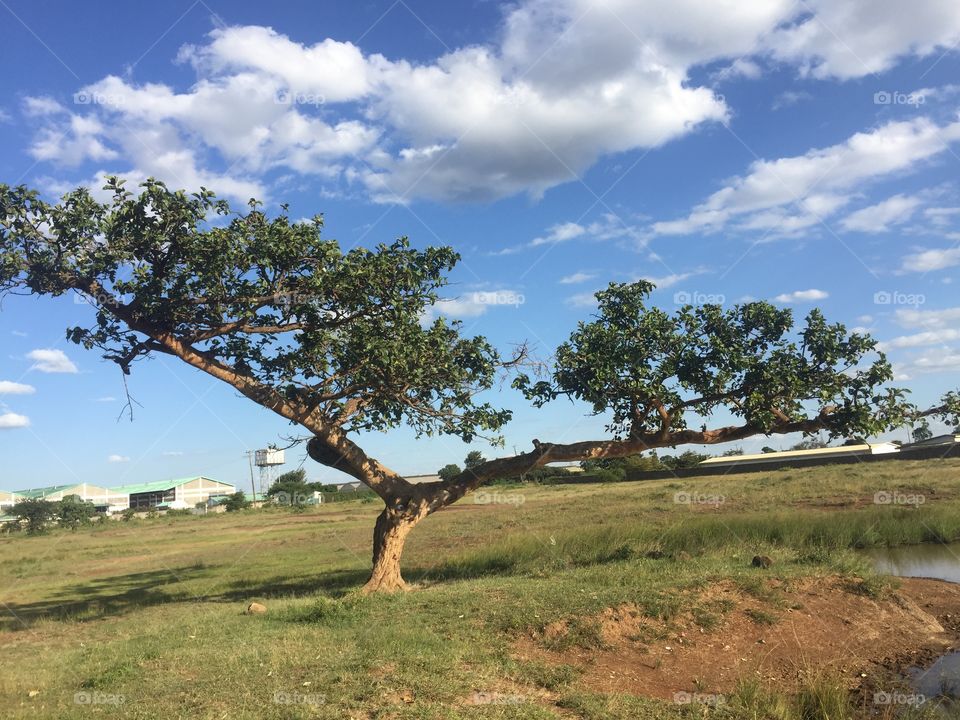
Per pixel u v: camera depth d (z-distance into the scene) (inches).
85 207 529.7
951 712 334.3
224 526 2075.5
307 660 351.3
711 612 441.7
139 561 1194.0
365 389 605.0
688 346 623.5
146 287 533.3
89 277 549.3
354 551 1082.1
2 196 510.9
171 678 334.3
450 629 410.0
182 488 4685.0
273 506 3211.1
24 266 522.6
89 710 290.5
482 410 618.2
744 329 636.1
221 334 575.8
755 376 606.5
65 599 783.1
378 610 474.3
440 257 611.8
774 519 822.5
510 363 636.7
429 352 581.9
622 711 296.8
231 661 357.1
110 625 552.1
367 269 567.8
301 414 585.9
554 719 275.7
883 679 382.3
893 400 601.0
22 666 396.5
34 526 2613.2
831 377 612.4
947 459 1847.9
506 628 408.8
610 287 639.8
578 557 716.7
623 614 425.7
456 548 926.4
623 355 610.2
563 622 410.9
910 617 479.8
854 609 478.6
